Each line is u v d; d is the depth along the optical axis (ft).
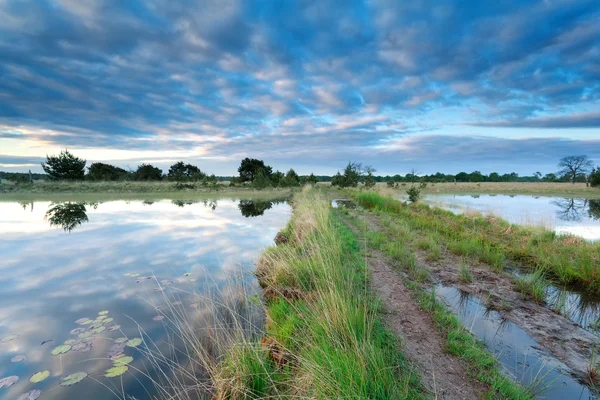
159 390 9.98
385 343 10.82
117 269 22.95
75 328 14.16
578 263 19.89
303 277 17.21
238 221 45.55
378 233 30.53
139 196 91.09
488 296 15.93
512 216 48.98
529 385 9.10
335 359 8.87
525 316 13.94
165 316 15.28
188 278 20.86
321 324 11.01
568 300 16.01
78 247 29.55
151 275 21.59
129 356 11.97
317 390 8.18
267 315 14.65
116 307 16.46
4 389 10.12
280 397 9.10
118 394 9.89
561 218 49.55
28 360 11.75
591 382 9.46
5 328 14.21
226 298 16.51
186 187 117.29
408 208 52.19
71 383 10.37
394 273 19.16
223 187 125.59
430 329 12.31
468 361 10.23
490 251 24.08
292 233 30.63
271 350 11.43
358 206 61.62
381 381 8.20
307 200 52.75
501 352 10.99
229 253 27.30
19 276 21.36
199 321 14.69
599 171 150.92
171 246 29.94
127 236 34.60
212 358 11.40
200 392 9.91
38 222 43.98
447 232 31.27
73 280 20.56
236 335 11.53
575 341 11.92
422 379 9.14
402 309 14.08
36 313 15.72
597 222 45.03
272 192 111.75
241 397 9.33
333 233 24.76
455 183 186.39
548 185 180.04
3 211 55.31
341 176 127.24
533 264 21.43
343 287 14.35
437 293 16.25
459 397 8.48
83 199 79.10
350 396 7.63
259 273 20.86
